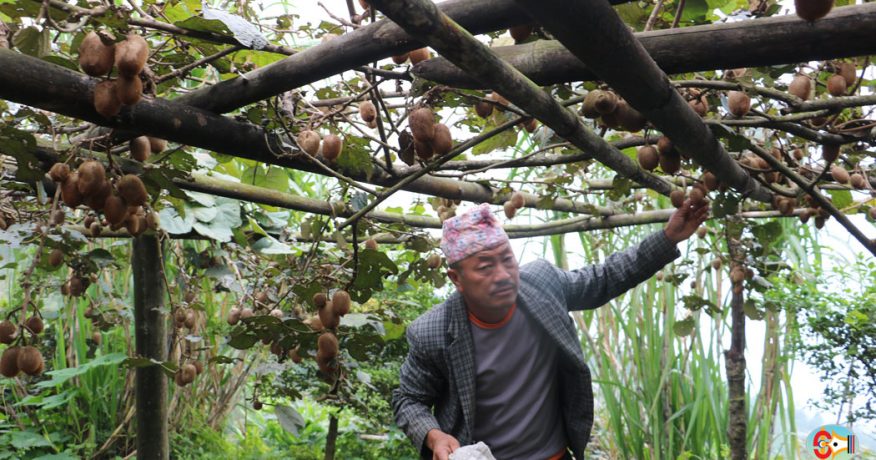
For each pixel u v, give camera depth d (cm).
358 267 198
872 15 121
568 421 248
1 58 140
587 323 486
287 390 265
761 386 435
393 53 146
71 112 151
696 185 249
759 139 247
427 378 252
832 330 353
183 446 466
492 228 228
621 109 167
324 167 186
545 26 112
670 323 447
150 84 158
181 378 283
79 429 457
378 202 190
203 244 414
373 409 432
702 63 135
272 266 290
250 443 500
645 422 463
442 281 312
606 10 111
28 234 264
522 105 154
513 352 240
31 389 444
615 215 345
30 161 179
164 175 184
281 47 157
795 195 240
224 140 178
